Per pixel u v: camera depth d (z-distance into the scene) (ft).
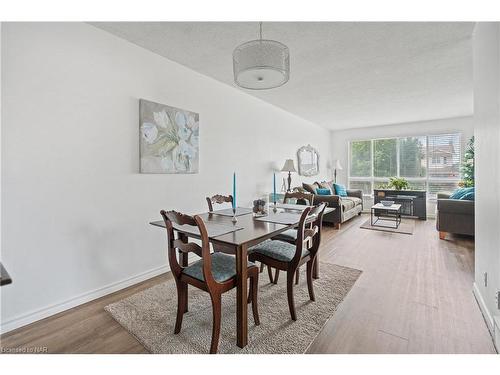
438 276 8.73
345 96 13.99
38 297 6.40
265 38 8.03
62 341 5.58
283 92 13.37
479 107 6.68
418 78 11.45
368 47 8.57
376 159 23.03
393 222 18.12
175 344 5.47
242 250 5.21
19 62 6.02
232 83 11.97
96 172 7.45
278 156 16.44
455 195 14.79
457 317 6.29
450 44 8.38
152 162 8.79
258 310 6.71
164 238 9.37
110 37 7.75
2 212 5.85
